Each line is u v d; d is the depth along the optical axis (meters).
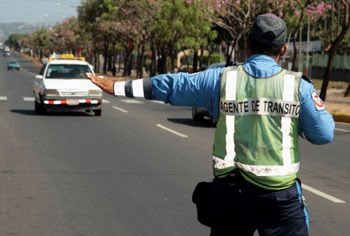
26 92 41.69
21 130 19.36
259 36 4.42
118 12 68.25
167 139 17.72
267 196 4.28
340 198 10.34
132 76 88.69
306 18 42.34
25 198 9.91
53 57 28.20
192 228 8.31
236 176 4.33
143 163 13.45
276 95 4.32
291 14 41.09
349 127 23.27
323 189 11.07
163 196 10.20
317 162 14.31
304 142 18.22
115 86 4.55
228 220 4.40
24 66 141.12
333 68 67.12
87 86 24.70
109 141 17.05
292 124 4.34
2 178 11.53
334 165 13.91
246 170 4.29
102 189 10.70
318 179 12.08
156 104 33.91
